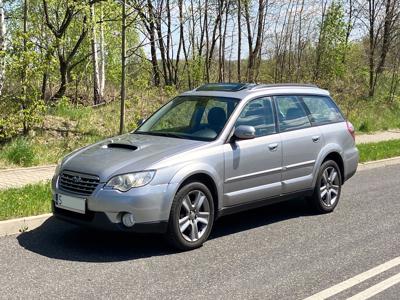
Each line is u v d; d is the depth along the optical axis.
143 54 21.58
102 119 15.20
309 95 8.25
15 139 11.60
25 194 7.78
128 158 6.04
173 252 6.11
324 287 5.14
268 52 23.77
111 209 5.69
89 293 4.88
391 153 14.27
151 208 5.76
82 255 5.94
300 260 5.95
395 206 8.77
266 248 6.38
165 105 7.73
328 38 24.09
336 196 8.39
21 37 10.81
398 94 27.42
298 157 7.57
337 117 8.64
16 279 5.19
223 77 23.33
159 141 6.59
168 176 5.90
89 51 19.67
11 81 11.04
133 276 5.33
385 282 5.31
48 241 6.41
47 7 16.72
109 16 15.92
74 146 12.26
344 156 8.49
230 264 5.76
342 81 26.20
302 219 7.84
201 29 23.70
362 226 7.48
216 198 6.48
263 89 7.49
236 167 6.64
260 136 7.08
